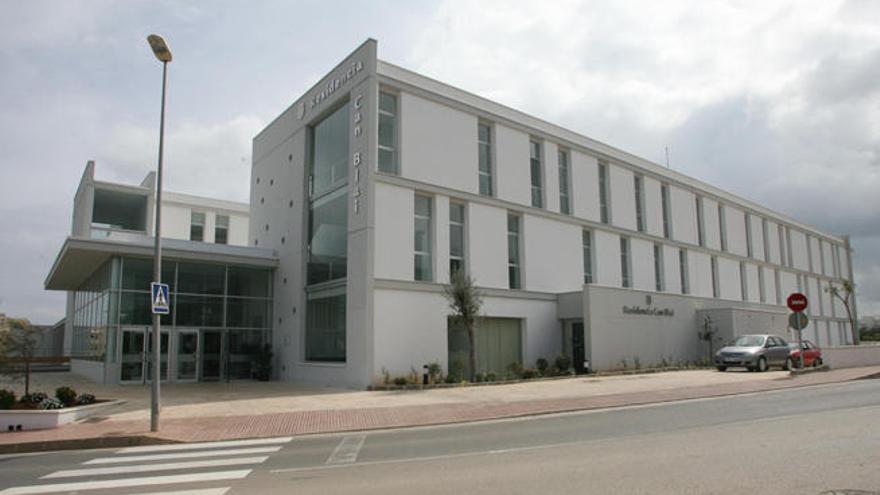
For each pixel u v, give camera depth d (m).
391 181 23.56
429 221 25.23
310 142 28.11
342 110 25.88
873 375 21.53
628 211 35.06
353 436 12.26
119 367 24.69
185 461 9.85
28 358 16.12
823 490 6.54
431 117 25.48
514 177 28.58
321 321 25.67
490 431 12.24
